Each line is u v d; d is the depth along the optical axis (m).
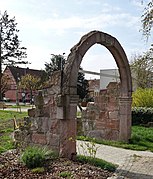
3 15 42.66
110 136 11.65
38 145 8.34
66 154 7.59
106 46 9.80
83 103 28.81
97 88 47.09
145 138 12.09
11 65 43.53
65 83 7.62
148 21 10.23
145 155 9.20
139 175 6.80
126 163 8.03
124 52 10.57
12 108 32.50
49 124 8.10
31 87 43.78
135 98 19.64
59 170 6.45
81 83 39.56
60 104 7.55
